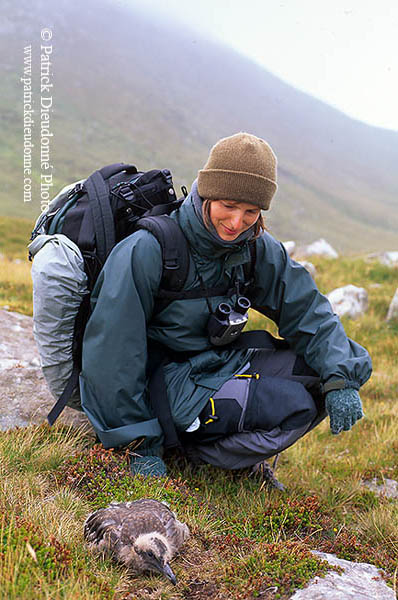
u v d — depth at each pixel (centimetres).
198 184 406
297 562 345
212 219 402
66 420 512
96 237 421
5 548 306
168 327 431
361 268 1628
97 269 424
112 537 333
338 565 347
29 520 345
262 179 388
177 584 329
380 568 365
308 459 583
